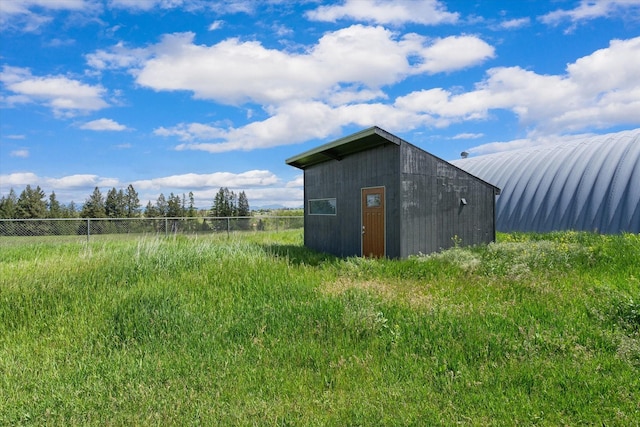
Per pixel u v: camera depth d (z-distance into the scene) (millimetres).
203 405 3154
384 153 10805
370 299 5586
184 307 5414
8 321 5199
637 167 14031
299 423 2883
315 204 14805
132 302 5508
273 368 3822
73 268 7328
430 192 10828
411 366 3740
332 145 11547
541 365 3609
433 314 4867
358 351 4105
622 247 9109
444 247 11078
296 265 8891
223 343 4453
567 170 16875
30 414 3135
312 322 4832
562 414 2924
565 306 5223
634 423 2758
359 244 11914
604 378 3359
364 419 2900
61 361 4156
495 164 22328
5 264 9023
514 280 6605
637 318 4520
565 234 12922
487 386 3334
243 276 7031
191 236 15859
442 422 2840
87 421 3041
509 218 18422
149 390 3412
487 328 4426
